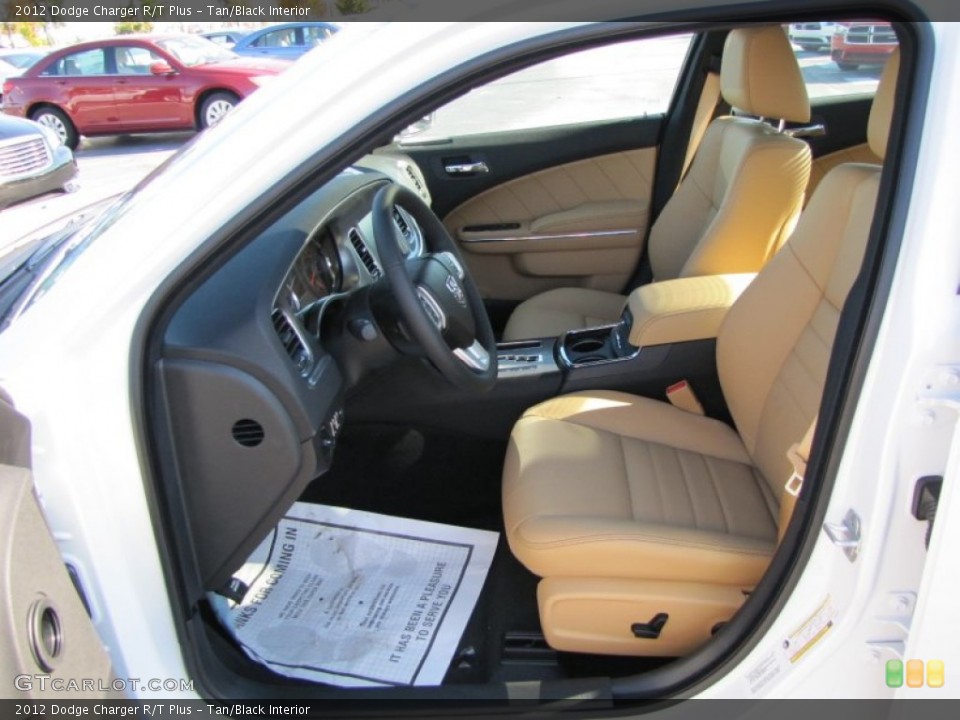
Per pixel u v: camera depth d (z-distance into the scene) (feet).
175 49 26.99
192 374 3.93
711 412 6.87
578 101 9.71
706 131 8.50
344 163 3.53
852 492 3.47
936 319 3.14
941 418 3.21
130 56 26.66
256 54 27.66
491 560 5.97
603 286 10.12
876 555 3.43
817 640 3.71
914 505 3.32
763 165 7.02
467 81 3.44
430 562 5.94
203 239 3.53
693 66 9.28
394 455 6.75
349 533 6.15
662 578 4.59
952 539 3.18
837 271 5.10
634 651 4.68
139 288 3.51
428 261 5.01
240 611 5.46
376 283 5.08
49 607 3.05
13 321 3.67
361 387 6.31
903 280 3.21
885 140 4.46
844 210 5.17
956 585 3.27
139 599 3.66
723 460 5.88
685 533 4.66
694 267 7.42
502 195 10.02
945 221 3.11
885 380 3.27
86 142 27.78
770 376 5.64
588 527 4.66
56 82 26.81
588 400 6.31
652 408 6.30
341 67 3.47
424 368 6.52
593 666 5.03
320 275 5.41
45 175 16.72
